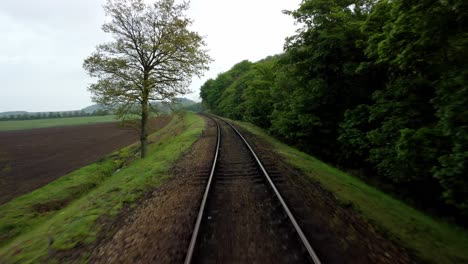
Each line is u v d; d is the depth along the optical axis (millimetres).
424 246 5488
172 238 5457
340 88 15461
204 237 5395
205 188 8359
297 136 18922
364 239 5223
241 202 7195
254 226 5738
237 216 6320
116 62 17094
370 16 11875
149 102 18922
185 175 10648
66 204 15938
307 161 13680
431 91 9805
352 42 13664
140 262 4801
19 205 15586
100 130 68812
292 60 16734
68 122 112688
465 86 6500
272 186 7746
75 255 5871
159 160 15188
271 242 5043
